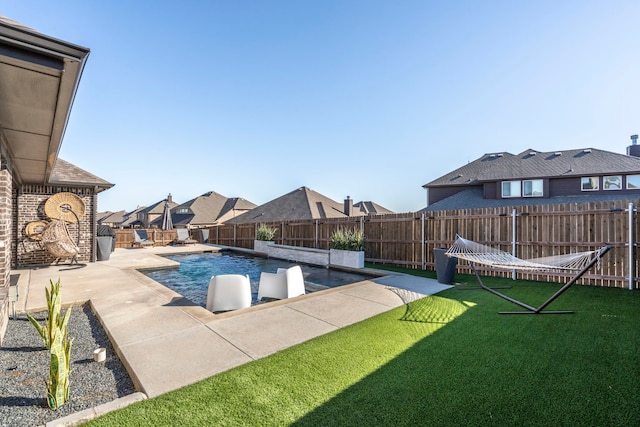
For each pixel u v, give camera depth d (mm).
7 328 4691
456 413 2564
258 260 13922
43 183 10195
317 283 8852
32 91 3273
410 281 8102
